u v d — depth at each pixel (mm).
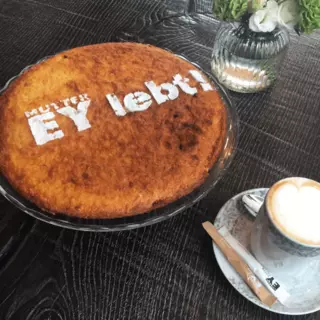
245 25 930
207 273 725
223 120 864
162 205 747
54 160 760
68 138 792
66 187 729
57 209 720
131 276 712
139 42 1120
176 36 1149
